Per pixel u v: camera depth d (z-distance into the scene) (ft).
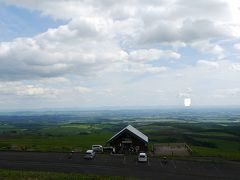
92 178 196.44
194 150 368.07
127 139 327.06
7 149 337.52
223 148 449.06
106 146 349.61
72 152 318.45
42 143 431.02
